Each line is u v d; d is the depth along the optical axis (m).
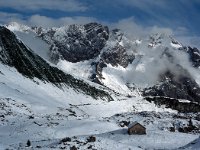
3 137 102.94
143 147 97.06
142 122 139.12
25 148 78.06
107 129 123.19
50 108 185.62
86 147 77.81
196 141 88.50
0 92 192.50
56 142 84.12
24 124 120.00
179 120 138.75
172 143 102.12
